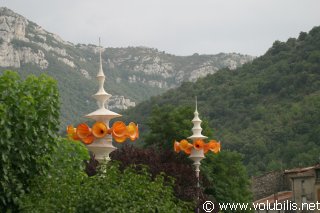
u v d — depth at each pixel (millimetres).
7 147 13203
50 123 14523
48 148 14641
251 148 77750
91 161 22938
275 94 91500
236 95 95000
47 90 14664
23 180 13945
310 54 94875
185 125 36219
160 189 13633
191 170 26344
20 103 13719
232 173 42125
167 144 35875
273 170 69500
